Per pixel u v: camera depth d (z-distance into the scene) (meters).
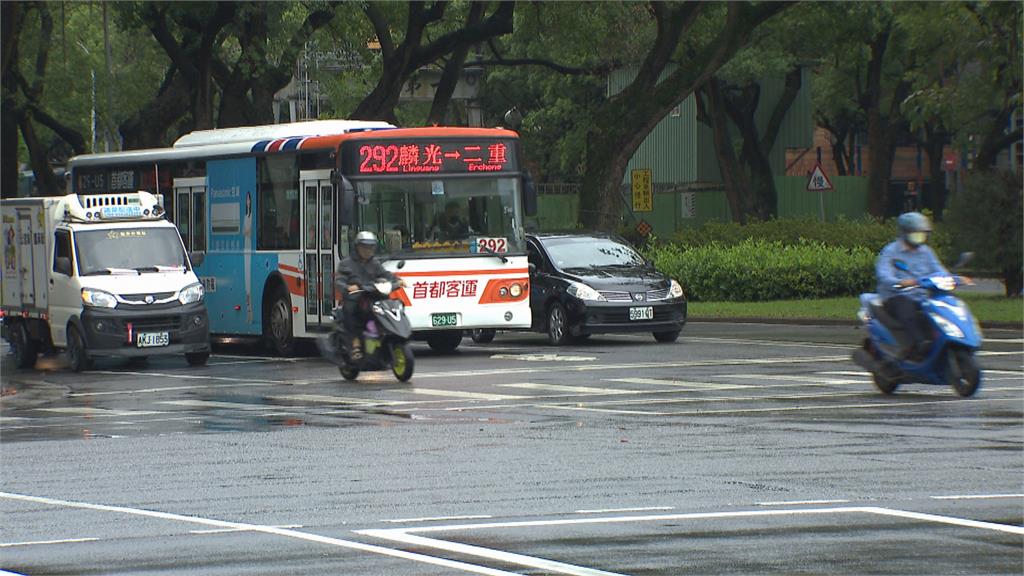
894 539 22.34
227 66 107.25
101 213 61.62
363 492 27.44
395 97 101.75
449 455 31.94
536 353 60.53
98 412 43.41
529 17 112.88
